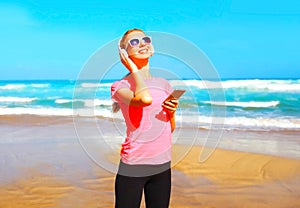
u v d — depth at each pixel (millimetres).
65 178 5098
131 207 2266
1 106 14945
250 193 4516
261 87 16234
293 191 4590
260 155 6441
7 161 6059
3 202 4180
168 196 2346
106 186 4750
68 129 8961
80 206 4043
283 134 8727
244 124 10242
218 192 4535
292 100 15156
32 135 8234
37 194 4449
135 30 2203
